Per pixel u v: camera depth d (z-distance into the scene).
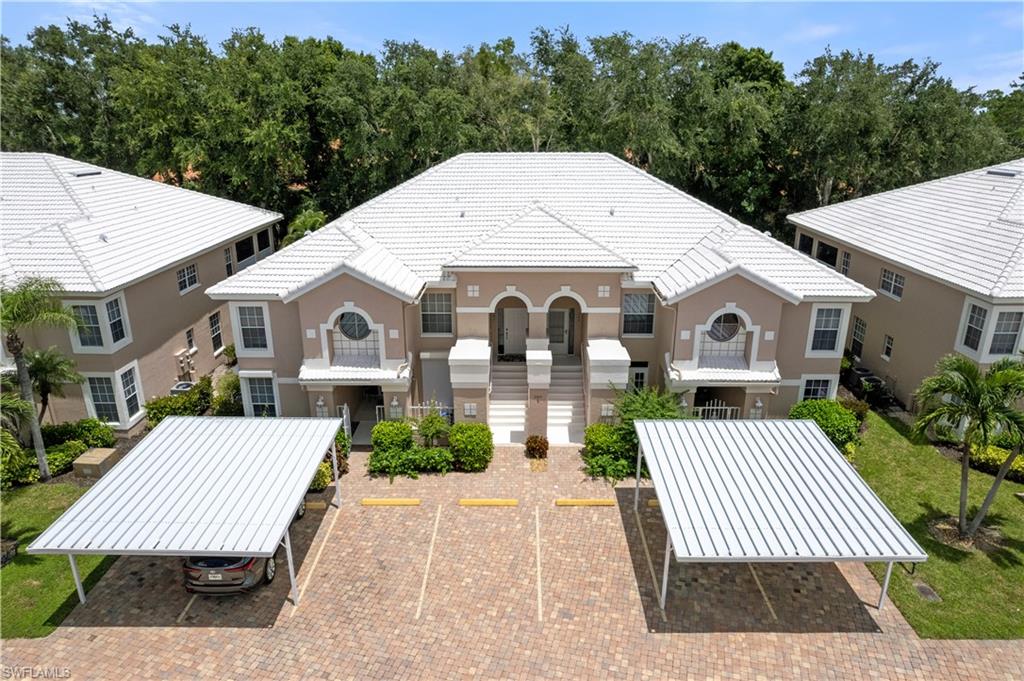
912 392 27.67
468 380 24.00
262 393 25.78
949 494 22.06
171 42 50.44
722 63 64.00
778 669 15.24
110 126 52.69
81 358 24.95
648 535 19.97
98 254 25.34
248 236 35.81
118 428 25.88
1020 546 19.47
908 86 45.22
